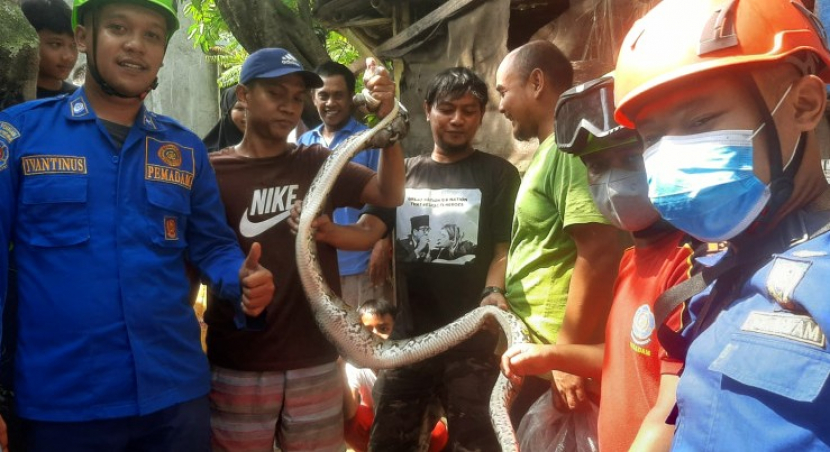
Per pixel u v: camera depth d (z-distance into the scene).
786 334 1.15
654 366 1.88
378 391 3.79
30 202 2.40
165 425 2.60
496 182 3.65
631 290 2.05
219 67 14.58
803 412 1.13
